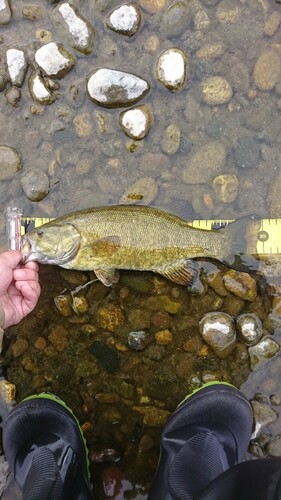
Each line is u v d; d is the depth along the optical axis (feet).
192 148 1.81
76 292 1.81
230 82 1.80
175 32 1.79
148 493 1.78
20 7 1.79
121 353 1.81
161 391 1.81
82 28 1.76
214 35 1.80
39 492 1.48
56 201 1.82
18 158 1.81
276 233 1.79
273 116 1.81
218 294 1.80
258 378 1.80
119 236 1.70
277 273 1.79
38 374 1.82
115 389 1.81
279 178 1.80
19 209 1.81
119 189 1.81
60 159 1.81
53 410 1.72
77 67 1.80
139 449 1.80
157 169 1.81
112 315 1.81
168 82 1.76
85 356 1.82
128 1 1.78
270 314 1.79
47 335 1.81
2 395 1.81
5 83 1.80
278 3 1.78
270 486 1.14
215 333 1.77
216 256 1.77
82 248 1.70
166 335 1.80
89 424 1.82
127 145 1.81
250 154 1.81
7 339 1.81
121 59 1.80
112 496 1.79
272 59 1.78
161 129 1.81
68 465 1.62
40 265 1.81
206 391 1.73
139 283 1.80
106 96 1.76
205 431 1.66
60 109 1.80
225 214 1.82
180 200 1.81
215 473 1.55
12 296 1.68
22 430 1.69
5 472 1.79
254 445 1.77
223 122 1.81
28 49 1.80
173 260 1.75
